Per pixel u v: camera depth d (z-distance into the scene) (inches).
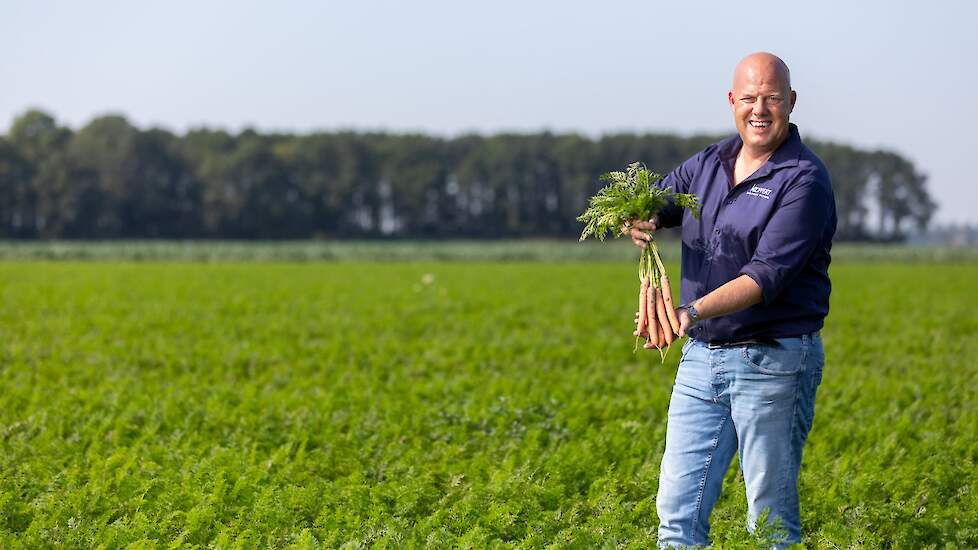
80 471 535.2
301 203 7682.1
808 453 590.6
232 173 7332.7
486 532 433.1
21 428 655.1
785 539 366.9
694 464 375.2
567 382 842.2
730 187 369.1
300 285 2187.5
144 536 426.3
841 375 880.9
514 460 555.5
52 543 420.5
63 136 7790.4
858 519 468.1
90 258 4188.0
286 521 454.6
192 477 506.0
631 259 4399.6
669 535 377.7
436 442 611.2
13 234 6835.6
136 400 730.2
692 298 383.9
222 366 936.3
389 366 956.0
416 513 480.1
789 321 359.3
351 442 609.6
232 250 4471.0
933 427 676.1
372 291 1993.1
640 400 733.9
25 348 1037.2
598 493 498.9
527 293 1956.2
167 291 1936.5
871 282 2436.0
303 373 928.9
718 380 369.1
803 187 352.2
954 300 1801.2
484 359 1003.9
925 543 454.9
